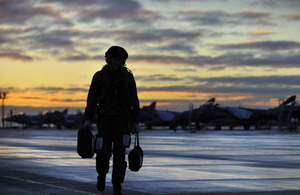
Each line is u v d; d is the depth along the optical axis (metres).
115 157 9.19
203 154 24.11
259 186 11.27
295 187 11.08
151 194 9.87
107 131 9.08
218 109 130.75
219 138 53.22
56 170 15.27
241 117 126.88
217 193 10.05
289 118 99.00
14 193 9.91
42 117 180.38
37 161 19.28
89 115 9.20
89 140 8.74
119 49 9.22
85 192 10.08
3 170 15.27
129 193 10.01
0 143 38.91
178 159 20.41
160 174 14.04
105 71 9.17
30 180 12.35
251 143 38.69
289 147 31.64
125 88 9.12
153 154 24.08
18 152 25.77
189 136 63.12
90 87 9.27
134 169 9.09
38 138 54.06
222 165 17.34
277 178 13.02
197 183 11.82
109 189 10.59
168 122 145.75
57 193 9.92
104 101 9.09
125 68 9.30
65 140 46.66
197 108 129.75
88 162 18.75
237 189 10.70
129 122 9.33
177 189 10.67
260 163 18.28
